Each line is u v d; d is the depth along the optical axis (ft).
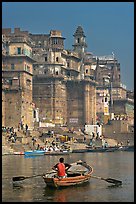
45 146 546.26
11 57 641.40
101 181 213.05
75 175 200.34
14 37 651.66
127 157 446.60
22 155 461.37
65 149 547.90
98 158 426.51
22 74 638.53
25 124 636.89
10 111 618.85
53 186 188.85
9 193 183.32
